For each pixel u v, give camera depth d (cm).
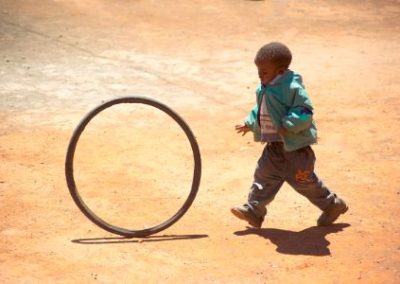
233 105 2811
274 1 4678
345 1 4791
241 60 3438
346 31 4088
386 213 1858
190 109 2755
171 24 4075
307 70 3297
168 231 1761
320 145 2391
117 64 3306
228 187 2048
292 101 1614
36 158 2247
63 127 2530
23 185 2025
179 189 2034
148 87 3006
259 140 1723
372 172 2156
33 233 1720
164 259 1585
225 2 4597
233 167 2208
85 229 1759
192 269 1533
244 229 1766
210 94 2939
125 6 4353
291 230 1755
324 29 4116
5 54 3366
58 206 1891
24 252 1611
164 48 3609
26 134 2456
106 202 1933
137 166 2205
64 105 2764
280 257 1595
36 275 1495
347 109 2766
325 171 2161
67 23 3941
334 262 1570
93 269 1528
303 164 1662
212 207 1909
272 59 1611
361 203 1922
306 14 4438
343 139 2455
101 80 3072
